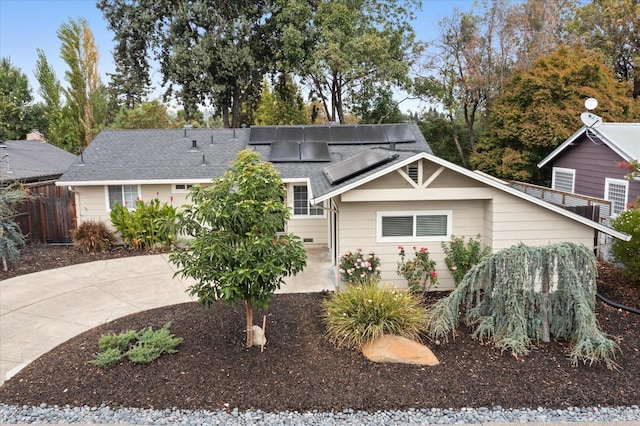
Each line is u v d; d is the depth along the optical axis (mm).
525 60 24094
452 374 6160
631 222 9477
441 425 5125
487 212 9367
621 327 7770
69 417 5277
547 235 9141
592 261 6949
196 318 8141
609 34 24156
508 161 19703
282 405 5504
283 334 7402
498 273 6973
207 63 24875
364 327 6902
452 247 9367
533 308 7074
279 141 16062
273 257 6262
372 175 8664
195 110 27125
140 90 28547
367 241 9523
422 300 8953
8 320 8398
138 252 13648
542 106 18672
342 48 24672
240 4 26953
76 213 14828
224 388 5840
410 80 25547
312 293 9688
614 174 14602
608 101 18344
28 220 14719
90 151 15781
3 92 32781
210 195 6160
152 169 14633
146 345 6656
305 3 25781
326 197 8766
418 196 9023
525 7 24781
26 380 6117
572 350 6641
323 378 6055
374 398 5625
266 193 6324
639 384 5930
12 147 21078
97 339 7363
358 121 29859
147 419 5234
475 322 7551
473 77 24469
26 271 11633
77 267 12031
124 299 9531
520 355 6652
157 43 26766
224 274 6027
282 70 28797
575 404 5523
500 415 5305
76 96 27297
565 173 17406
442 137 28594
